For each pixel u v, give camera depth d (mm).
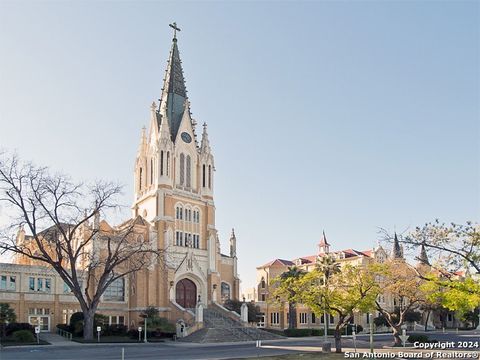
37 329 54062
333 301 43812
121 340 61375
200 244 90750
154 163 89500
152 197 87438
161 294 81188
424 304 64438
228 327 73500
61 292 71188
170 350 47656
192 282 87750
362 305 43406
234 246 98188
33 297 68125
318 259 77062
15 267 67312
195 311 78375
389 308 99688
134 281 79938
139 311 78062
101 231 74375
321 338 73812
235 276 96625
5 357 38125
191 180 92875
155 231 83938
